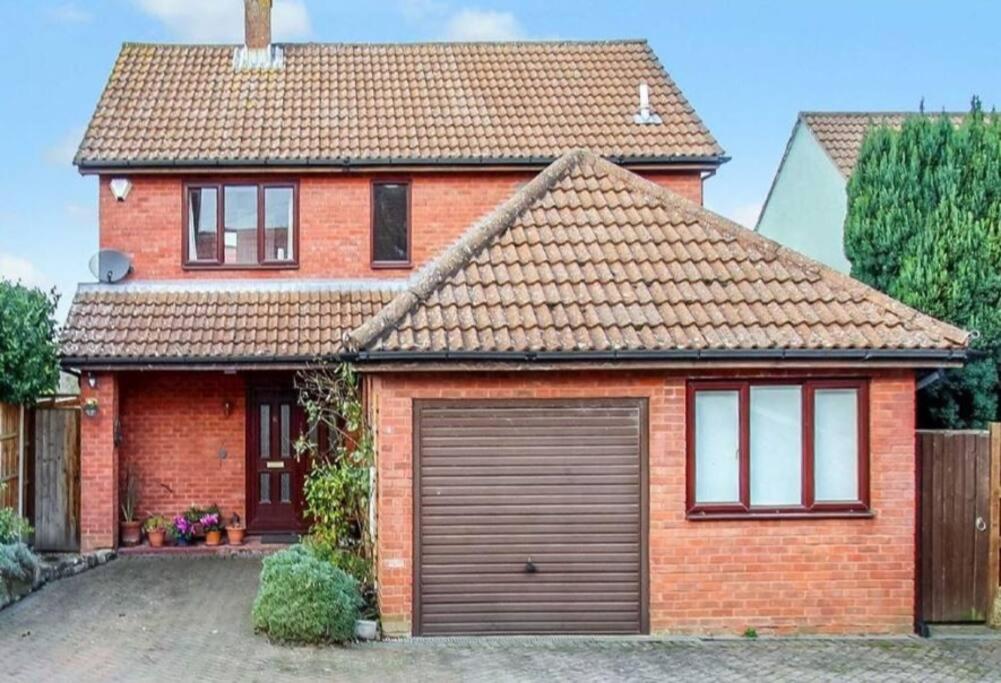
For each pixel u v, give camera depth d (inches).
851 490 414.6
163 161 611.2
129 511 615.8
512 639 399.5
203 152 619.8
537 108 682.2
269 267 633.0
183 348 564.4
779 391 414.0
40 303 540.1
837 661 371.6
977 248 481.4
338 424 572.4
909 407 412.5
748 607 407.8
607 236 456.8
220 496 636.7
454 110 677.3
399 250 642.8
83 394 580.4
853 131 802.2
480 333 394.9
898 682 346.9
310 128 652.1
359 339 386.3
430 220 641.6
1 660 368.2
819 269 438.0
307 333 581.6
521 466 405.4
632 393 407.8
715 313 411.2
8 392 526.9
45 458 589.3
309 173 630.5
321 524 484.1
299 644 390.9
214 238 633.6
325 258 636.7
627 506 407.8
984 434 422.0
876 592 410.9
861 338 399.2
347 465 479.8
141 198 628.7
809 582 409.4
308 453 638.5
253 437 639.8
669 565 407.2
